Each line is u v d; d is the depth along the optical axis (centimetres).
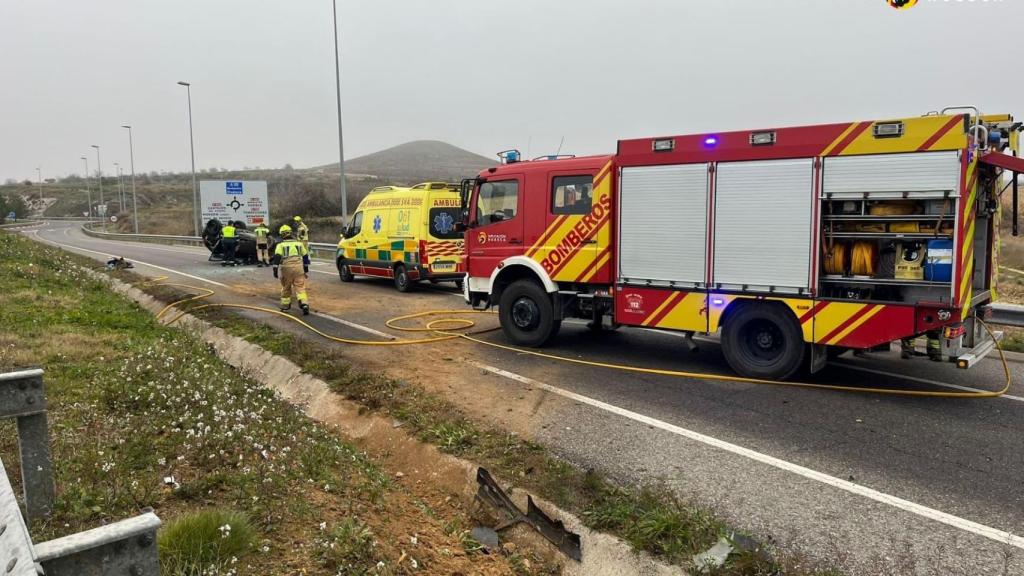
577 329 1070
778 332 730
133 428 486
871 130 643
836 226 683
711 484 466
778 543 384
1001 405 649
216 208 3566
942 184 613
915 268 647
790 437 560
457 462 515
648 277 797
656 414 623
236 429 487
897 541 387
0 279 1126
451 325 1098
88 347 734
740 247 729
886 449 532
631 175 797
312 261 2444
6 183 15450
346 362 807
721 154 730
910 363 827
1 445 432
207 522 334
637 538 383
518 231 921
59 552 160
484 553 404
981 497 445
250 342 923
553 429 583
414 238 1516
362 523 388
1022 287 1644
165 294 1380
